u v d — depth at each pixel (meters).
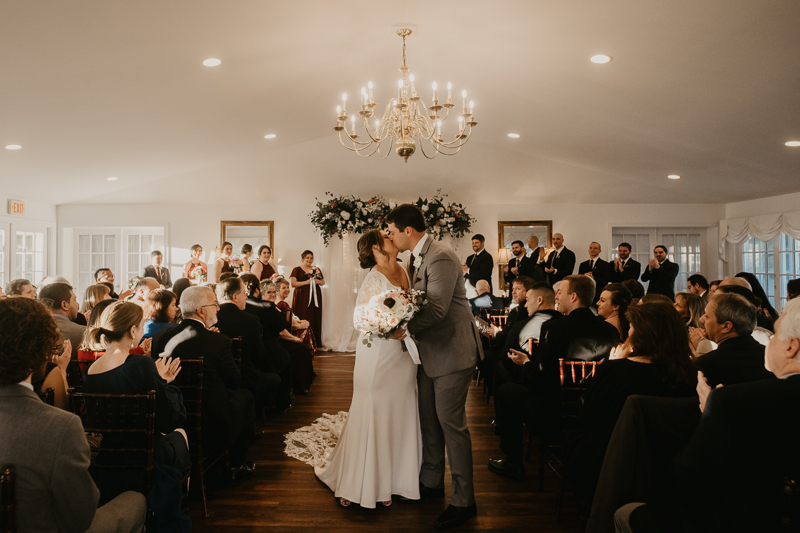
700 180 7.66
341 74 5.36
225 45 3.95
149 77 4.26
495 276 9.09
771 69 3.76
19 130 5.02
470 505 2.74
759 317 3.59
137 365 2.21
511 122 6.73
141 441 2.15
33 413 1.45
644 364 2.15
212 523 2.75
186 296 3.08
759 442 1.37
